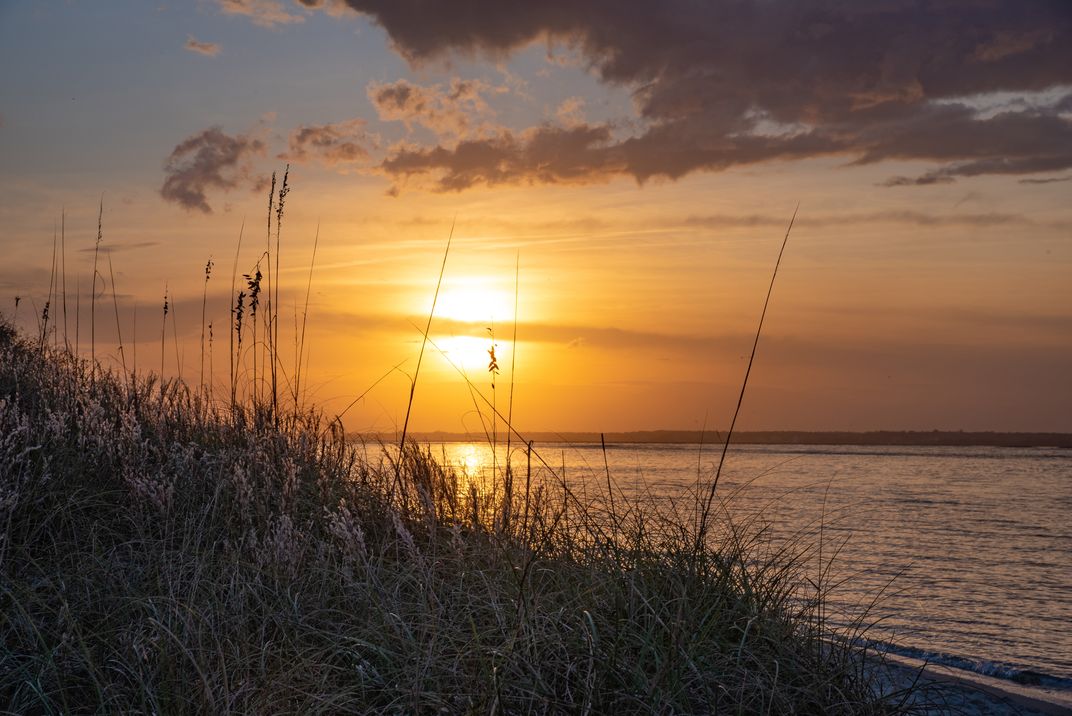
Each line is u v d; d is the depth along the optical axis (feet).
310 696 10.87
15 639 12.35
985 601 53.88
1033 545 96.63
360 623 13.56
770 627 14.14
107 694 10.70
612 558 16.12
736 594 15.11
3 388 22.15
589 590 14.23
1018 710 14.12
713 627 13.73
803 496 147.43
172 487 15.97
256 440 20.88
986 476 288.51
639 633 13.15
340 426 22.79
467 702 11.31
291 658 12.21
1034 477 284.41
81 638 11.11
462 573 14.85
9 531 14.28
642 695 11.65
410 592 15.16
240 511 16.53
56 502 15.99
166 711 10.40
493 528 17.66
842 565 66.54
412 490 19.71
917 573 67.51
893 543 90.79
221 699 10.46
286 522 15.14
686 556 15.81
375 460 21.76
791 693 12.64
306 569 15.19
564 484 18.56
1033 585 64.49
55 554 14.51
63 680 11.17
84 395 22.34
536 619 13.14
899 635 32.27
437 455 20.76
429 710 11.44
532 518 17.62
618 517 17.88
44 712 10.72
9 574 13.69
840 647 14.40
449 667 12.20
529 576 14.84
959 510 150.61
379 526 18.62
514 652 12.04
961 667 19.83
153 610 12.54
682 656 12.26
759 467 277.44
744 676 12.33
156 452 19.36
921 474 295.69
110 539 16.08
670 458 279.90
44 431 18.17
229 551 15.03
